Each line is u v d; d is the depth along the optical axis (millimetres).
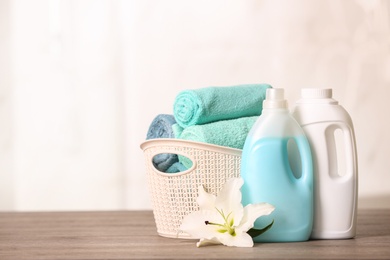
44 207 2615
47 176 2609
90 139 2586
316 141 1701
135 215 2342
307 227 1685
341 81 2529
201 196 1657
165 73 2549
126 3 2553
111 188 2590
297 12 2523
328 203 1713
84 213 2416
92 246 1714
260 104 1819
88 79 2576
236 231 1624
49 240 1827
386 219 2150
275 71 2531
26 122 2604
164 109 2553
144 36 2551
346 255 1525
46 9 2584
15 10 2592
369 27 2521
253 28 2529
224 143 1720
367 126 2531
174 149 1719
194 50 2539
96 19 2566
